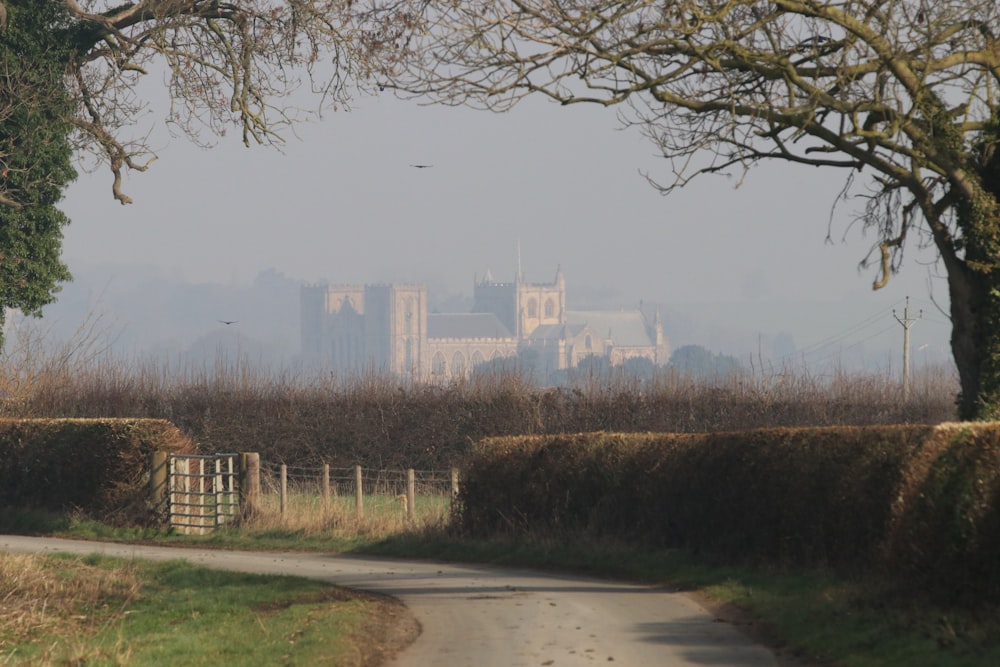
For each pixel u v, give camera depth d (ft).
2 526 433.48
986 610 173.47
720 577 255.91
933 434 191.52
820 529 242.37
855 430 240.12
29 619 216.54
